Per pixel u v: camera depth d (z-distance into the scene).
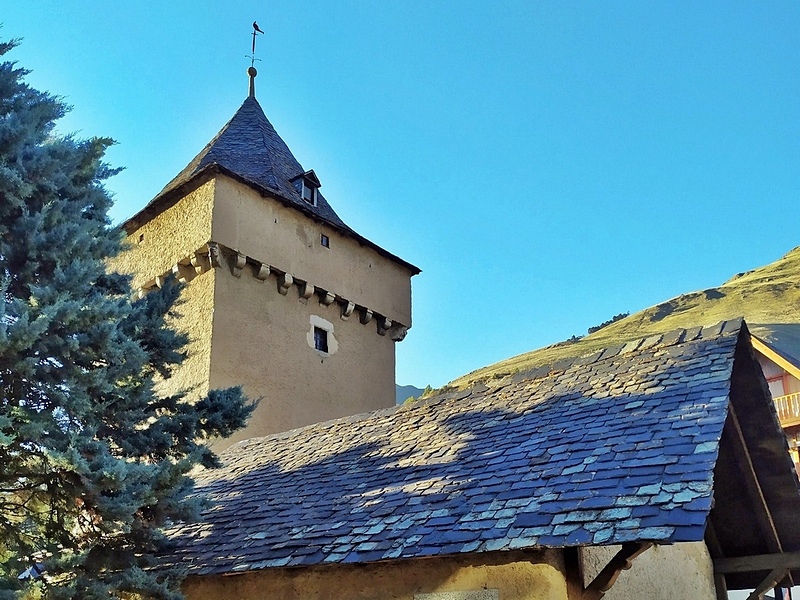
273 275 16.16
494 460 6.98
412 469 7.68
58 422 6.96
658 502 5.00
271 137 19.89
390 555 5.75
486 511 5.87
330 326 17.39
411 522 6.23
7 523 7.11
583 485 5.68
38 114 7.70
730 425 7.29
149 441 7.77
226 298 15.02
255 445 12.11
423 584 6.11
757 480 7.64
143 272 16.16
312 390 16.36
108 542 7.11
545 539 5.05
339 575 6.66
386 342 19.03
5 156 7.05
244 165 17.84
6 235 7.10
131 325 8.34
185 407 8.48
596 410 7.27
